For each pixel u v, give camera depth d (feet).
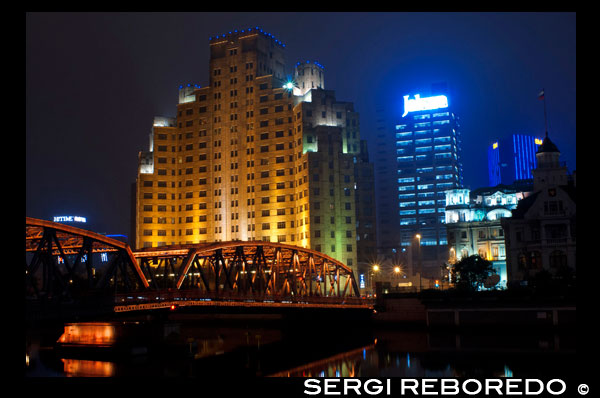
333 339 311.47
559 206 350.84
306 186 529.86
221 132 599.57
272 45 627.05
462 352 238.48
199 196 597.93
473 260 366.02
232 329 388.78
